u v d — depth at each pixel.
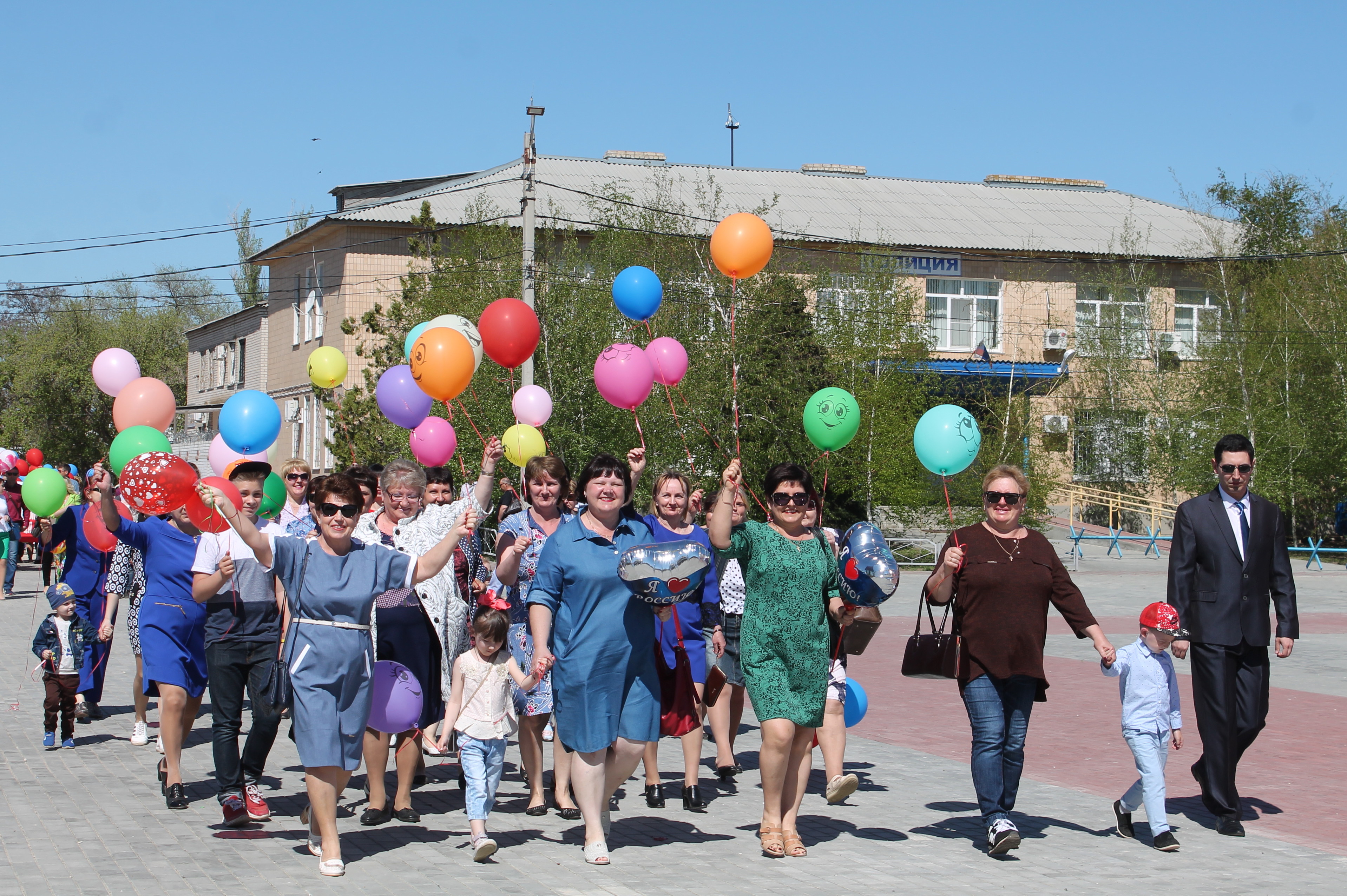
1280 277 38.12
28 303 61.16
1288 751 9.26
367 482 8.12
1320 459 36.62
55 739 8.98
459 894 5.48
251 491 6.95
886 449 28.45
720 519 6.10
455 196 37.38
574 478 21.83
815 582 6.24
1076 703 11.47
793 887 5.64
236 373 49.31
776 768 6.14
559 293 23.28
